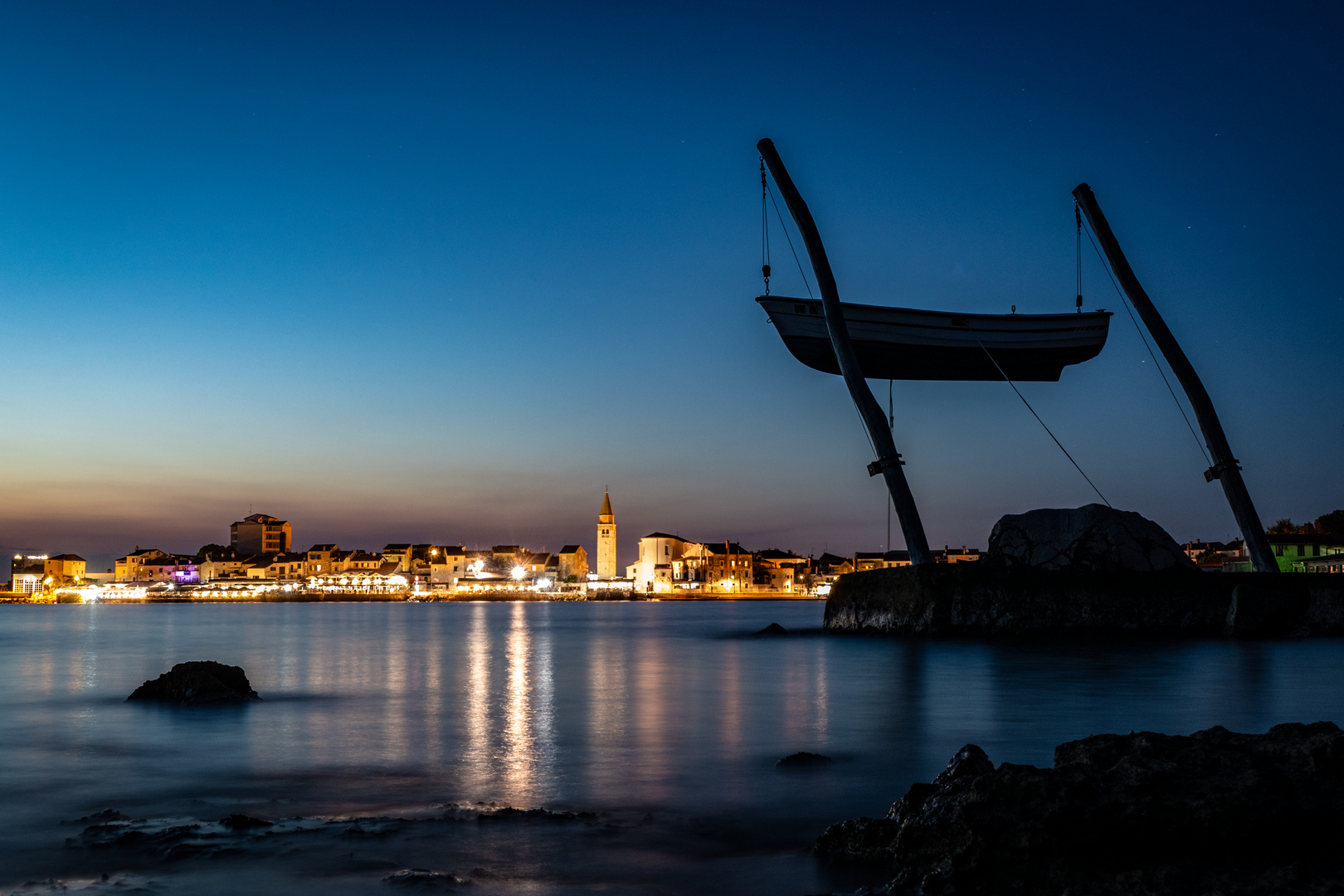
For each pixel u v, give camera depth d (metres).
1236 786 10.31
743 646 61.16
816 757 20.34
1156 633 57.62
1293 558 107.88
